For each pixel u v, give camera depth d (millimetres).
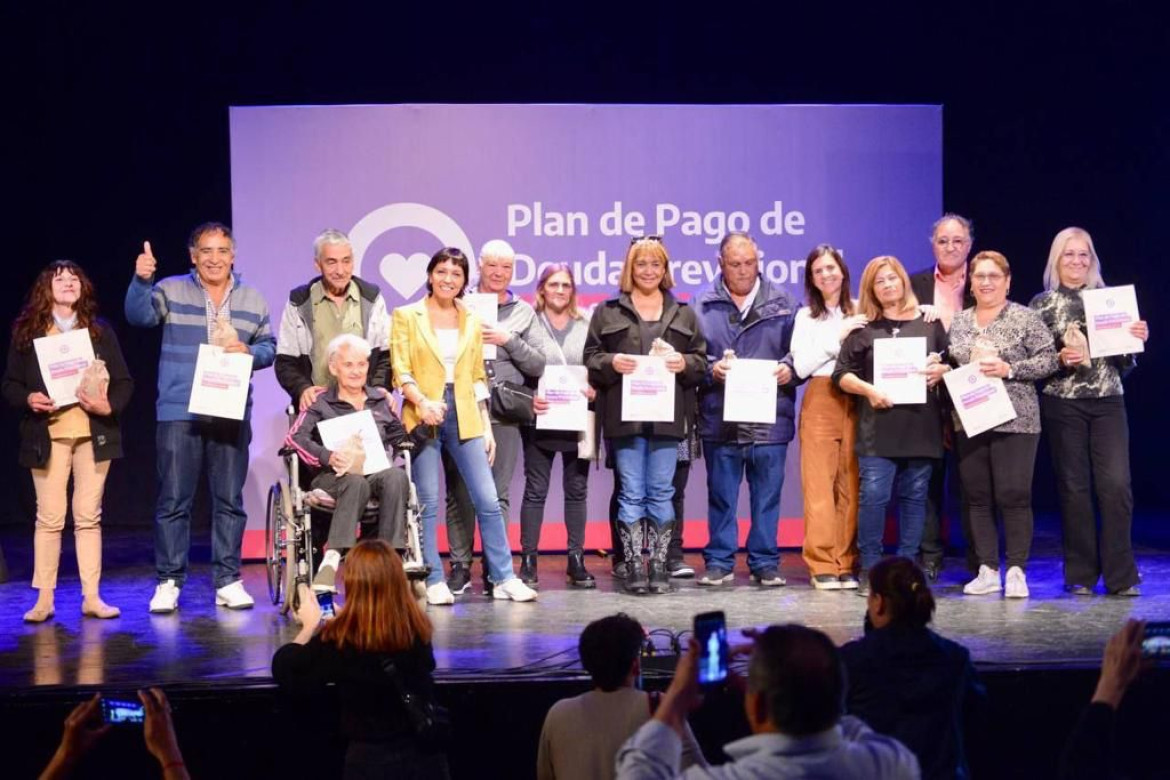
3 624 5711
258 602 6191
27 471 6152
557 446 6477
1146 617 5473
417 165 7555
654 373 6086
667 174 7645
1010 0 8609
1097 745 2693
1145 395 9219
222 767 4457
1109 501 6012
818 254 6266
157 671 4711
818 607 5789
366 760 3826
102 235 8891
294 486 5457
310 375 6266
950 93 8695
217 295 6164
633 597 6125
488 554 6152
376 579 3814
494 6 8445
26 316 5898
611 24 8492
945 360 6188
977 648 4891
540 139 7594
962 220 6520
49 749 4410
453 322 6113
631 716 3455
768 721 2521
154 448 9312
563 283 6625
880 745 2576
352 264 6281
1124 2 8594
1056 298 6125
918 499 6152
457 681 4477
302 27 8516
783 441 6383
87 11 8625
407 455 5719
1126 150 8750
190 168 8789
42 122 8758
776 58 8555
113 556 7879
